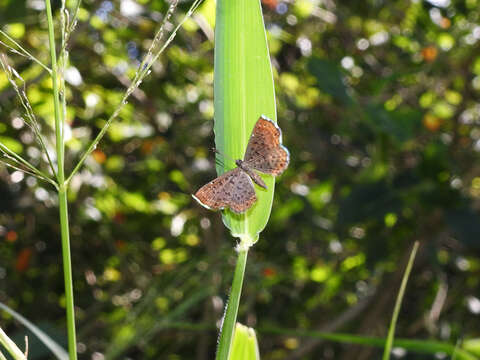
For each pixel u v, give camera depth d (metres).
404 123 0.48
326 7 0.65
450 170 0.55
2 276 0.62
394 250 0.67
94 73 0.57
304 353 0.61
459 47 0.62
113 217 0.61
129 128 0.58
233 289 0.23
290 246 0.68
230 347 0.23
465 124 0.71
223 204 0.23
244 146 0.24
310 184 0.68
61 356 0.25
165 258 0.64
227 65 0.24
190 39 0.57
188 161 0.65
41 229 0.63
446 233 0.57
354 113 0.51
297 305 0.69
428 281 0.71
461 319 0.69
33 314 0.63
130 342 0.41
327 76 0.47
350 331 0.67
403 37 0.66
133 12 0.42
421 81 0.68
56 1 0.40
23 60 0.43
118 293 0.62
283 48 0.70
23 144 0.47
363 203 0.52
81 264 0.65
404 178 0.52
